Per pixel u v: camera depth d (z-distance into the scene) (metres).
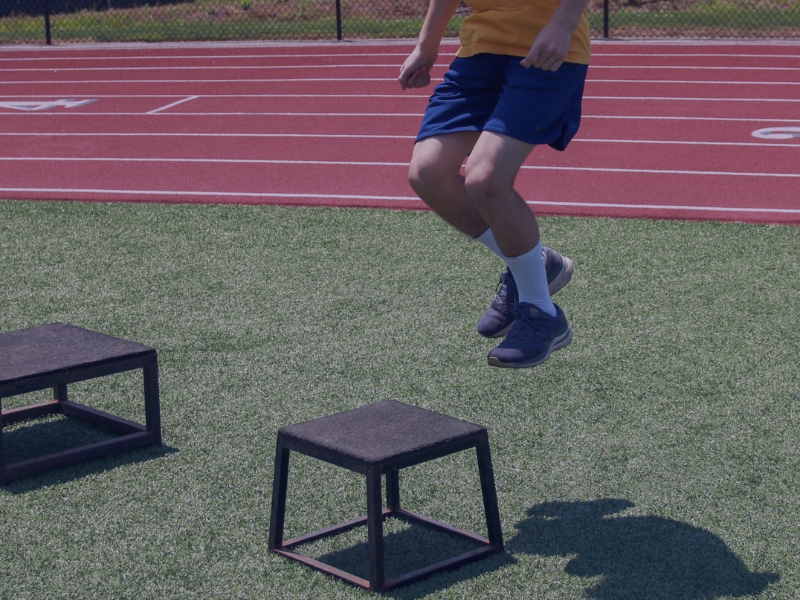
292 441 2.63
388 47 18.47
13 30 22.84
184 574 2.61
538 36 2.70
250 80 15.04
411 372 4.09
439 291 5.17
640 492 3.05
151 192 7.89
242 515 2.94
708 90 12.95
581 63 2.89
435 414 2.78
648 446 3.38
